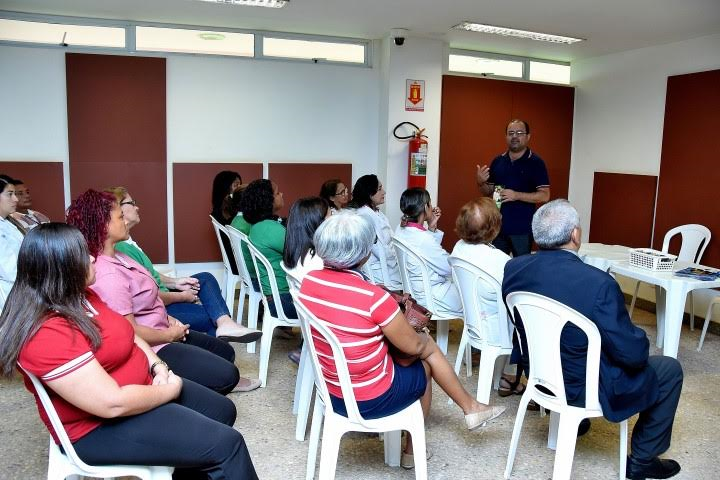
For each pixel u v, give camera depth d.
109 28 5.25
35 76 5.06
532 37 5.73
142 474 1.72
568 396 2.22
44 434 2.78
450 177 6.39
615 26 5.16
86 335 1.58
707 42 5.37
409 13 4.91
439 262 3.46
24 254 1.55
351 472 2.49
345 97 6.03
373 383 2.06
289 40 5.81
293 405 3.10
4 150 5.05
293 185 5.91
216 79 5.56
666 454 2.68
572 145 6.99
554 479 2.21
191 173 5.56
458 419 3.02
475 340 3.06
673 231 4.95
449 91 6.26
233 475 1.74
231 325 3.12
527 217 4.77
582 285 2.13
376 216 4.27
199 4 4.71
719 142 5.23
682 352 4.20
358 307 2.00
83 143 5.23
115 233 2.29
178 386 1.82
